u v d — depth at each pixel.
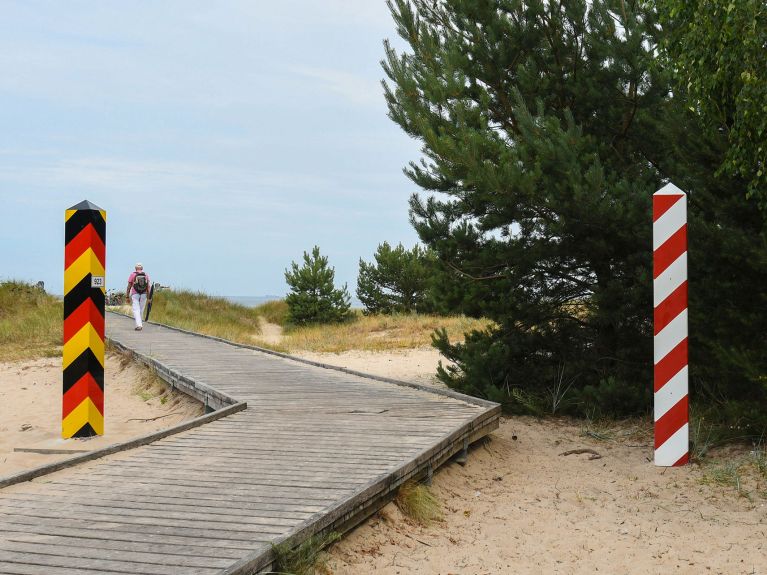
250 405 8.75
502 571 4.40
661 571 4.40
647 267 8.95
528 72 9.87
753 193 6.72
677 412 6.73
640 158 9.83
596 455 7.49
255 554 3.64
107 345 17.02
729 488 6.05
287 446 6.46
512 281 10.01
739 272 7.42
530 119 8.85
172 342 17.38
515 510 5.71
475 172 8.71
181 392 11.41
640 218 8.39
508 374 10.52
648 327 9.57
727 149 7.15
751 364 6.86
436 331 11.18
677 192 6.50
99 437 8.26
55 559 3.65
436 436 6.82
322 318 31.16
